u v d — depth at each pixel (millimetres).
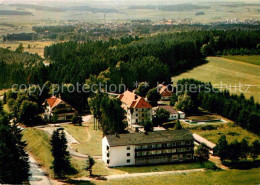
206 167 109688
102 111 133875
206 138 136250
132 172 102188
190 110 165625
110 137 110250
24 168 88312
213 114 164875
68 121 159125
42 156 106125
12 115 148250
